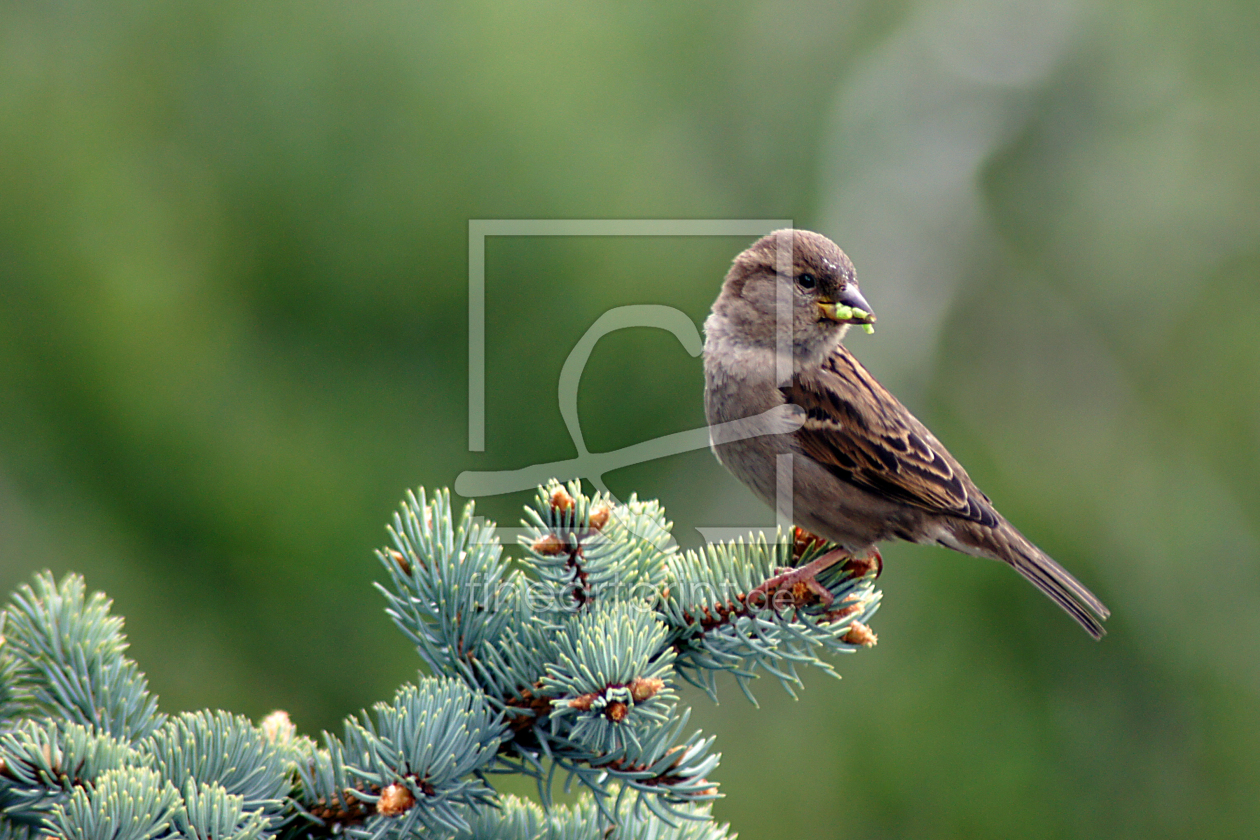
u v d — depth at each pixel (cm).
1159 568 1258
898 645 1155
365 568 1079
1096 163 1725
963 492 806
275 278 1122
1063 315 1644
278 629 1074
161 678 1044
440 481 1120
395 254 1122
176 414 1066
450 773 439
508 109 1132
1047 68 1783
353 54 1120
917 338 1641
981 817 1089
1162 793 1123
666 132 1315
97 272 1071
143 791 405
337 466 1092
